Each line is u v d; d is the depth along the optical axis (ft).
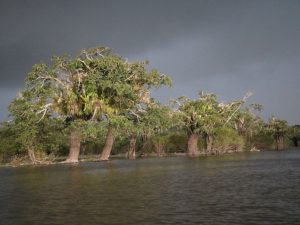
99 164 197.06
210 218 55.47
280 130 422.82
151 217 57.16
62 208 66.33
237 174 117.80
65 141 251.39
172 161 207.92
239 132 402.11
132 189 87.76
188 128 311.68
